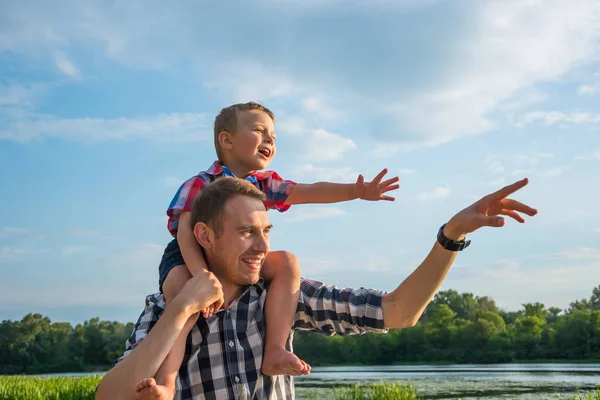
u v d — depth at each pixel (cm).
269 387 214
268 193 331
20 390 1527
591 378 3047
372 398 1477
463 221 200
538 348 8762
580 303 12656
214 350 207
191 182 280
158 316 222
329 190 322
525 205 200
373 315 222
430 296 217
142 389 181
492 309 13012
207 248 220
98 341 12381
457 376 4003
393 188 315
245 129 329
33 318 12762
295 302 229
